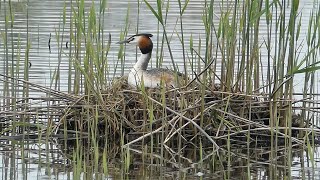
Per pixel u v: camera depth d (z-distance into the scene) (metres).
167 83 15.02
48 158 13.49
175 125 14.47
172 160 13.57
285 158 13.45
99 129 14.88
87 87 14.99
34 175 12.46
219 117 14.41
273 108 14.65
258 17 14.53
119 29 21.95
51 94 15.18
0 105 15.81
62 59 19.30
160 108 14.49
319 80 18.12
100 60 15.76
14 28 21.95
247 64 14.84
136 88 14.84
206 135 13.95
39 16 23.31
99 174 12.51
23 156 13.62
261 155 14.02
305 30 21.97
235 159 13.71
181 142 14.45
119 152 14.05
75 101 14.71
